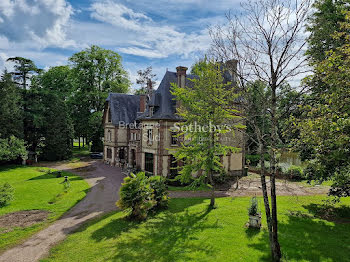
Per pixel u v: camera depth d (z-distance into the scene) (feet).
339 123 29.78
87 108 161.17
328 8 61.57
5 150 97.86
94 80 160.15
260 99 33.73
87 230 44.45
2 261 33.88
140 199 49.88
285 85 35.19
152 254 34.19
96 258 33.78
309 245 34.96
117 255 34.30
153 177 58.54
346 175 37.06
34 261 33.73
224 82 62.95
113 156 130.41
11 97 116.78
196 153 56.54
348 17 32.96
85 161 144.05
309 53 40.16
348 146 31.76
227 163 94.12
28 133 139.44
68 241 39.96
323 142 32.37
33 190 73.87
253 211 42.63
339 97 30.25
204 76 54.60
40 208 57.93
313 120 31.94
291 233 39.34
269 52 30.19
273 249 30.04
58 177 95.86
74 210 57.11
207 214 50.93
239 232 40.42
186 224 45.57
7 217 51.52
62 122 143.74
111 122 130.72
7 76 116.78
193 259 32.12
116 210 56.75
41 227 46.32
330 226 42.47
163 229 43.57
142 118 96.89
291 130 33.19
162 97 93.97
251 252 33.22
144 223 47.01
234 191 74.43
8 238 41.47
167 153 90.38
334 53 30.89
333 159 33.88
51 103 142.00
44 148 140.77
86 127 160.56
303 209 52.60
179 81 88.89
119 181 90.38
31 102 135.54
